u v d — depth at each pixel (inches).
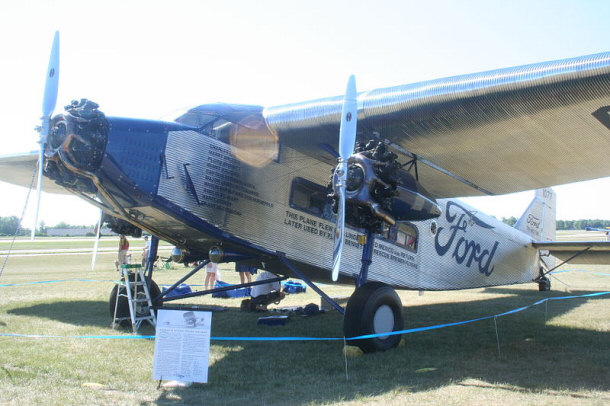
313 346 258.1
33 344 250.7
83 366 207.9
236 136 270.5
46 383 183.3
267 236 276.8
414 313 390.3
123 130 237.9
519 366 217.5
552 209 597.0
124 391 176.9
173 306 343.0
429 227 388.5
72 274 727.7
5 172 422.9
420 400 168.6
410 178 261.9
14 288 521.3
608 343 267.9
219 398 170.7
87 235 3799.2
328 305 399.9
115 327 300.8
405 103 223.3
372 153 240.5
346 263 317.4
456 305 438.0
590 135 233.8
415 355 238.1
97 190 246.5
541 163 278.4
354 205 238.5
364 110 235.1
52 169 239.0
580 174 290.4
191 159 254.5
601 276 788.6
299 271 282.4
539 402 165.6
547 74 187.6
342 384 189.0
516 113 217.8
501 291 565.0
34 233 212.2
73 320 327.3
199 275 732.0
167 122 254.8
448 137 251.8
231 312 378.0
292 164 288.0
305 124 252.7
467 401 167.3
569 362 224.8
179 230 269.1
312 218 298.5
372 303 242.5
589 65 178.1
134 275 308.0
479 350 250.5
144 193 239.8
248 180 272.4
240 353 241.8
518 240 502.0
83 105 229.0
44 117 227.1
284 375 201.6
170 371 176.4
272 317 331.9
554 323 335.6
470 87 206.2
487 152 269.3
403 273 363.9
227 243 266.1
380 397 171.8
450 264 412.8
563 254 520.4
